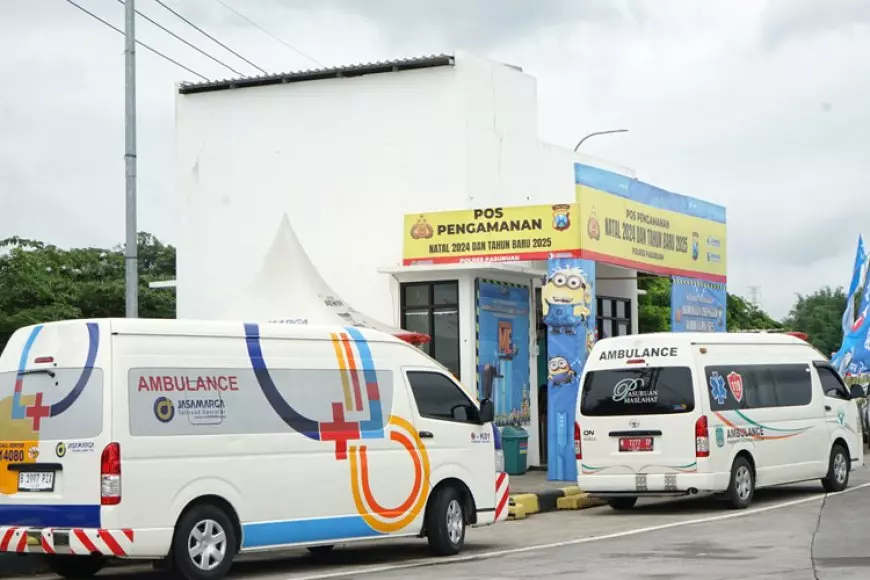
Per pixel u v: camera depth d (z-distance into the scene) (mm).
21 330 13031
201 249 27156
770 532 15836
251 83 26734
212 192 27141
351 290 25703
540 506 20641
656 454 18859
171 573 14109
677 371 18938
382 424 14461
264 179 26688
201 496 12602
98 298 30547
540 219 23469
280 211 26484
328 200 26078
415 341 22875
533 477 24141
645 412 19000
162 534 12180
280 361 13555
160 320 12656
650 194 26750
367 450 14219
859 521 16844
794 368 21250
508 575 12430
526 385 26031
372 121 25781
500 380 25016
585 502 21219
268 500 13141
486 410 15656
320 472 13680
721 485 18844
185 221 27344
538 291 26828
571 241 23188
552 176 28219
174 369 12562
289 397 13539
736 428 19359
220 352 13008
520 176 26828
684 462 18672
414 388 14992
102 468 11938
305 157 26344
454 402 15484
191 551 12438
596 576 12031
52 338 12633
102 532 11875
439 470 15039
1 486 12734
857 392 22969
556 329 23219
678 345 19047
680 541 15195
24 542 12367
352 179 25891
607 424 19281
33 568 14242
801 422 21031
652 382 19047
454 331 24406
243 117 26953
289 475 13367
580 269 23078
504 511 15992
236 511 12852
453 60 25109
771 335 21078
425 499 14812
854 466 22609
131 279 18172
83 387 12234
